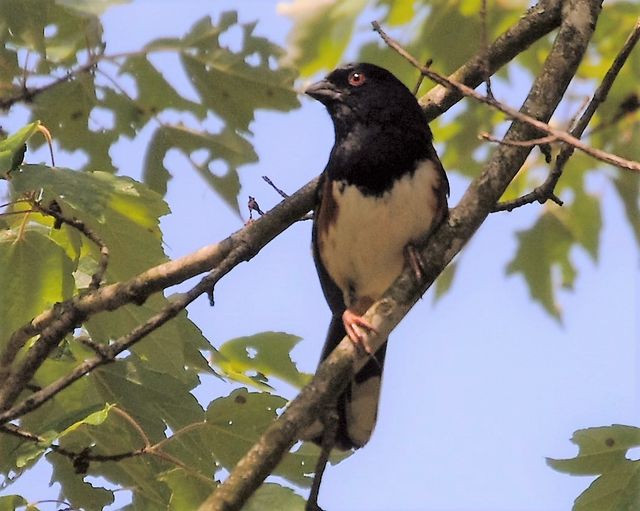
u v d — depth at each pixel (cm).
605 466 766
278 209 919
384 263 954
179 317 863
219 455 812
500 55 975
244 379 889
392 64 1145
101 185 721
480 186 786
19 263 789
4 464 824
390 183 932
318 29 1125
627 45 808
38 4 846
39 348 772
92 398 848
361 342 742
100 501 855
